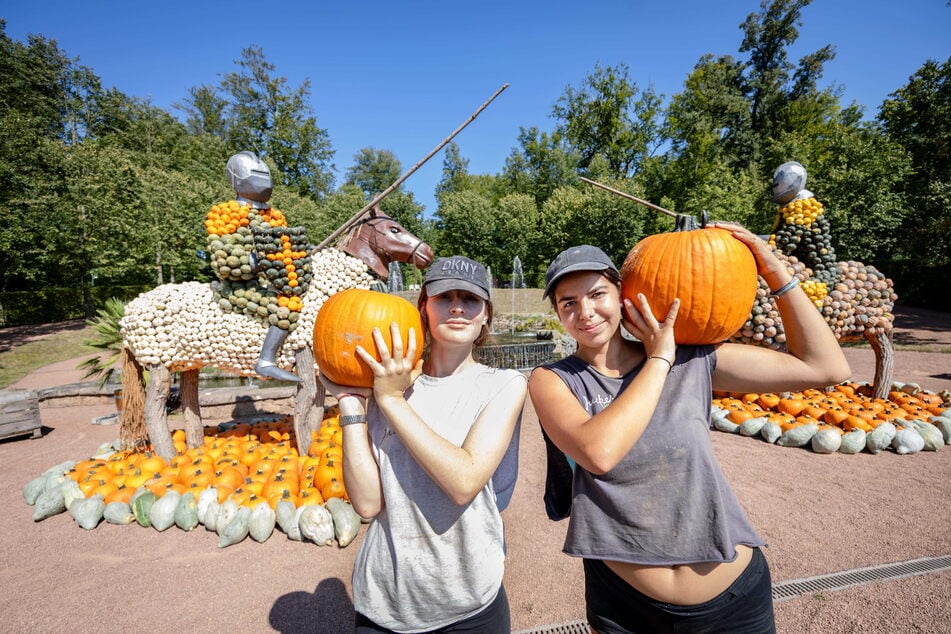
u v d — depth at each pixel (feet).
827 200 45.57
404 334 5.27
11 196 58.29
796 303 4.97
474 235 115.24
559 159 130.11
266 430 18.01
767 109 121.29
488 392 4.81
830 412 17.95
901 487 13.51
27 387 32.99
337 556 10.65
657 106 122.62
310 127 122.83
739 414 18.71
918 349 38.34
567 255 5.00
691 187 97.04
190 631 8.40
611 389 5.02
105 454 16.88
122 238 60.59
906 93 53.83
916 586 9.02
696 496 4.62
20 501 13.84
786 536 11.06
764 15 124.77
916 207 48.37
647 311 4.76
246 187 12.94
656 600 4.73
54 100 78.69
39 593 9.49
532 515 12.49
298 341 13.91
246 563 10.41
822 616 8.32
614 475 4.77
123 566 10.36
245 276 13.11
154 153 87.15
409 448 4.19
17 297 64.95
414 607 4.65
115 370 27.68
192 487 12.78
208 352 13.56
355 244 14.69
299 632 8.31
